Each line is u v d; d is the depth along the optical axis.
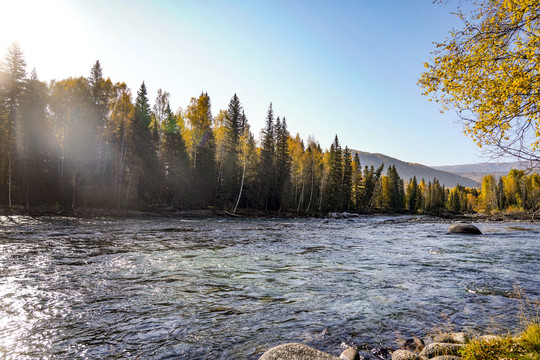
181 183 49.62
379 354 5.38
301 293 8.84
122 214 39.81
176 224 31.45
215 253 15.02
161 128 51.75
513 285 9.91
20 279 9.31
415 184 130.00
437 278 10.78
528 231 33.28
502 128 5.26
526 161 4.34
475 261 14.17
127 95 46.59
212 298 8.21
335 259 14.30
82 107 41.56
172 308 7.40
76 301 7.64
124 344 5.54
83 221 30.31
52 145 43.00
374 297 8.55
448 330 6.41
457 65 5.73
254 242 19.75
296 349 4.43
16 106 37.97
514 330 6.29
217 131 59.53
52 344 5.45
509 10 5.08
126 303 7.62
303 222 44.28
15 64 38.06
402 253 16.48
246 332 6.18
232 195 55.44
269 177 56.16
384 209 106.88
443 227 38.94
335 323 6.72
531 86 4.90
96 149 44.16
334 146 76.50
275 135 64.31
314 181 71.94
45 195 41.50
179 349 5.41
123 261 12.34
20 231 20.77
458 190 140.00
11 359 4.91
